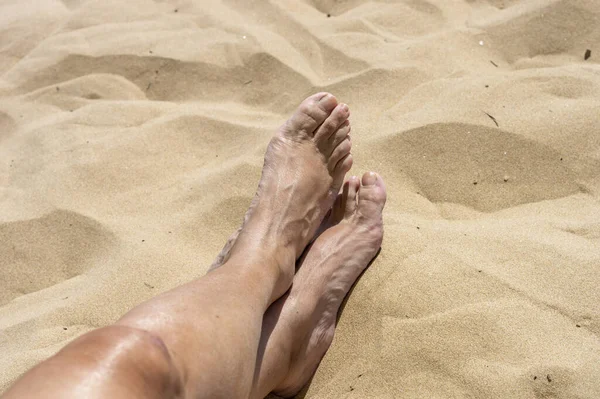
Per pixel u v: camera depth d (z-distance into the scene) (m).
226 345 1.27
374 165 2.10
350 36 2.83
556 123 2.09
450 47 2.61
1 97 2.89
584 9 2.55
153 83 2.81
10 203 2.23
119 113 2.60
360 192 1.88
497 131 2.10
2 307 1.91
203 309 1.30
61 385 0.93
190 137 2.44
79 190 2.23
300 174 1.88
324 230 1.87
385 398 1.49
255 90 2.67
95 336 1.06
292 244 1.74
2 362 1.63
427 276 1.70
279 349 1.56
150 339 1.10
